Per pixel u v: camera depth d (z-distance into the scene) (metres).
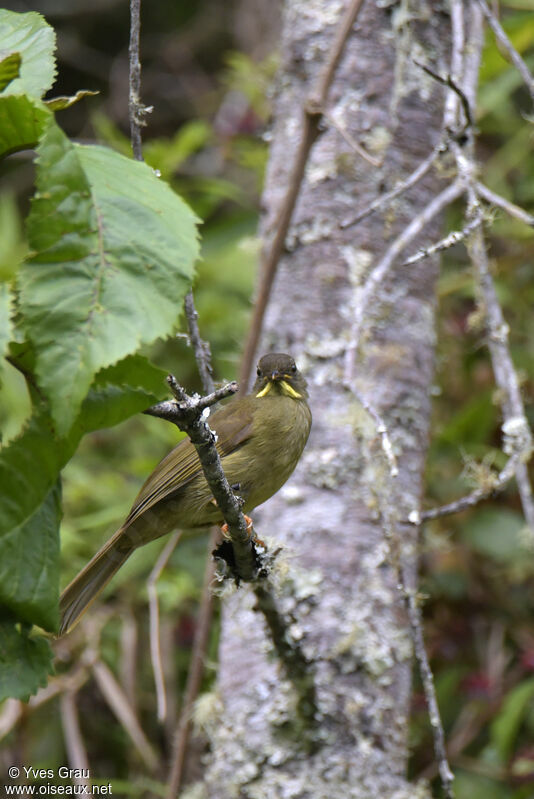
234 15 18.27
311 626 8.17
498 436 11.69
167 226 4.06
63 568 11.13
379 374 8.84
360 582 8.33
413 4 9.46
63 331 3.76
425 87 9.43
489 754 10.60
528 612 11.62
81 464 12.47
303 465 8.78
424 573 11.62
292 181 8.02
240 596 8.62
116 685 10.74
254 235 13.13
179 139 12.66
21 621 4.46
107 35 19.38
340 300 9.02
